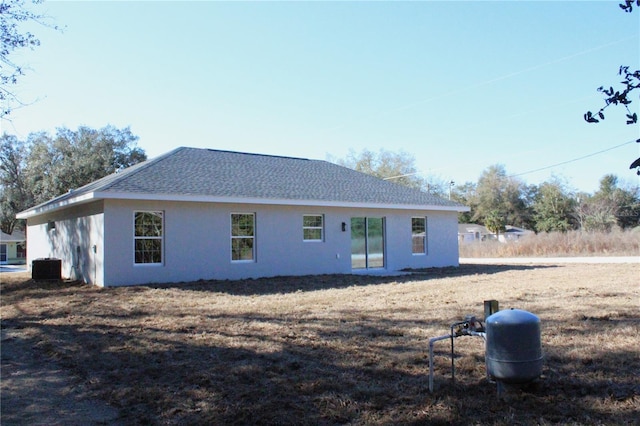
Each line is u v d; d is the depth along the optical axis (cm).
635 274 1591
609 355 565
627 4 254
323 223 1783
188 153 1856
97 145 4059
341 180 2062
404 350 623
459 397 448
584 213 4872
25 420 451
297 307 995
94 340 752
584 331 694
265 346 666
